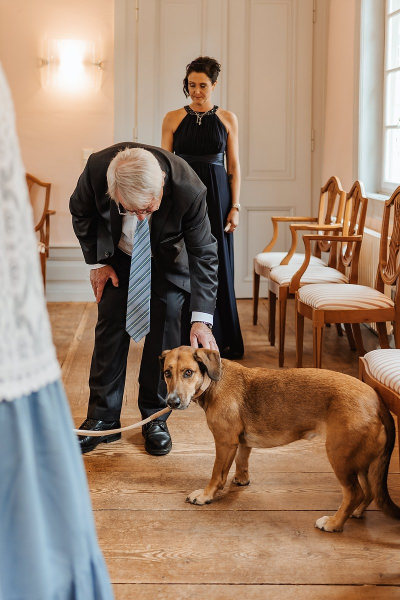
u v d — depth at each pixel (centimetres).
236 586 181
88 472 254
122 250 268
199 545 202
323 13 557
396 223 331
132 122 561
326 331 478
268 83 563
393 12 450
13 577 72
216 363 216
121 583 182
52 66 551
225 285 396
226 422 221
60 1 544
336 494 236
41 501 74
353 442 200
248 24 556
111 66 553
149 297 259
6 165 70
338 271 405
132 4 546
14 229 71
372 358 232
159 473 254
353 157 485
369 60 469
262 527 213
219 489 230
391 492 236
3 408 70
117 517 219
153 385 274
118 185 222
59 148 559
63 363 399
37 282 73
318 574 187
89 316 520
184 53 555
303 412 212
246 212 578
